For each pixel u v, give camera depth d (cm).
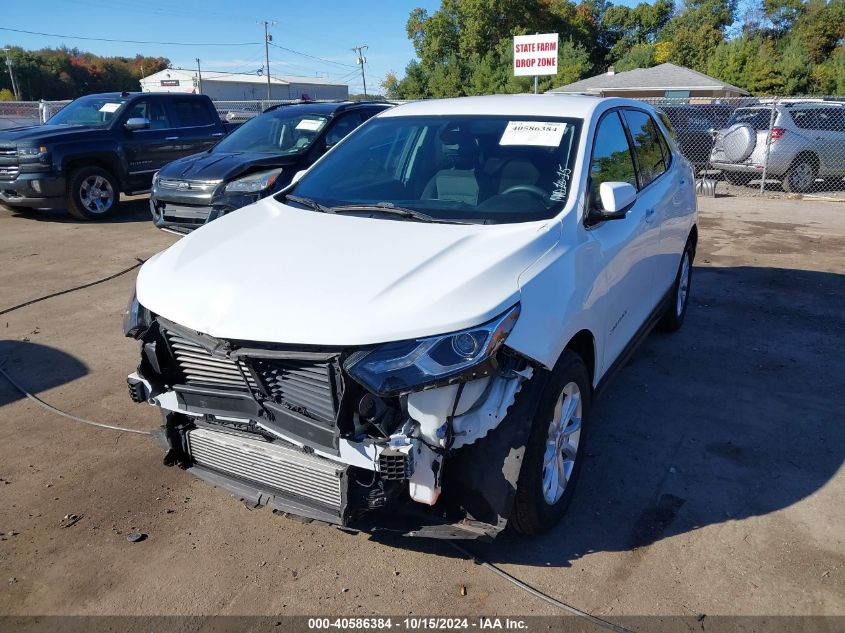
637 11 6406
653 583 288
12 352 545
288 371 266
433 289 268
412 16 5203
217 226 364
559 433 312
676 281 551
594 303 334
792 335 579
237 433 296
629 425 423
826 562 300
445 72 4809
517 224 325
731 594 282
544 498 303
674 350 546
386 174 394
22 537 321
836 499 346
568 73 4319
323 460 273
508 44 4628
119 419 435
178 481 366
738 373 501
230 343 269
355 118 961
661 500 346
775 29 6325
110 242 948
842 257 854
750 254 876
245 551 311
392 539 319
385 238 315
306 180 417
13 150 1049
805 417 433
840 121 1422
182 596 284
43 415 441
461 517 278
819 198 1345
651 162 487
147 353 300
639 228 412
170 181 872
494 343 257
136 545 315
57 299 684
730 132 1448
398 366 248
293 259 300
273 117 968
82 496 352
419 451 255
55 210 1219
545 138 375
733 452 392
